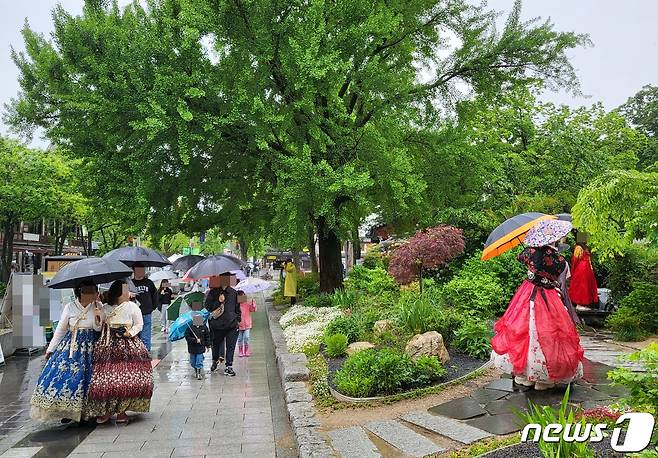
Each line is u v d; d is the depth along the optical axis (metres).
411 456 4.46
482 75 15.09
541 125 20.73
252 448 5.36
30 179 23.53
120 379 6.18
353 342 8.95
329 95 12.46
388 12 12.98
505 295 10.80
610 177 4.74
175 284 26.42
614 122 23.38
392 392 6.41
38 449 5.39
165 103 11.06
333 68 11.38
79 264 6.22
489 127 20.58
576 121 22.03
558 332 5.72
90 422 6.27
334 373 7.43
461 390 6.33
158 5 12.82
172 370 9.53
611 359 7.41
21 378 8.81
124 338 6.33
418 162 15.03
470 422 5.18
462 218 14.70
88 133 12.51
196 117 11.49
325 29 12.41
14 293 10.90
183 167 12.90
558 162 17.02
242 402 7.22
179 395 7.62
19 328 10.82
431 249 10.99
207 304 9.09
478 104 16.17
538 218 6.48
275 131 12.61
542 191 16.47
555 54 14.20
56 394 5.92
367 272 15.56
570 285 10.60
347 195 12.54
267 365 9.84
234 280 10.45
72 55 12.03
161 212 13.41
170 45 11.81
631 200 4.57
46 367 6.09
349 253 30.86
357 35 12.69
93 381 6.11
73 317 6.20
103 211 13.77
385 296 12.38
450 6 14.98
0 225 27.17
